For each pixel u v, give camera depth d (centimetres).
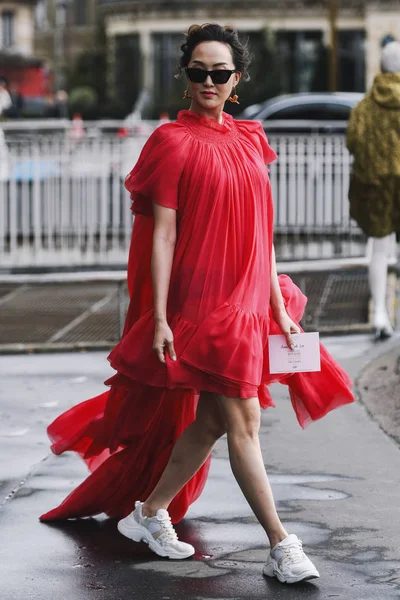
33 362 1535
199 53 778
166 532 809
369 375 1385
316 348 796
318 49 8475
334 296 1952
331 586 748
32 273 2266
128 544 832
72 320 1847
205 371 761
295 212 2323
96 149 2333
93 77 9081
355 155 1584
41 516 884
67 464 1036
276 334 804
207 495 938
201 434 806
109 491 865
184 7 8819
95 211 2328
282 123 2578
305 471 1008
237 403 768
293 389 833
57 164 2319
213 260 771
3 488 965
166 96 8906
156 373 782
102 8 9150
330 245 2312
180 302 777
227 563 793
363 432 1139
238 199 775
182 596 735
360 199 1602
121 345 796
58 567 787
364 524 866
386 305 1783
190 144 777
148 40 8919
